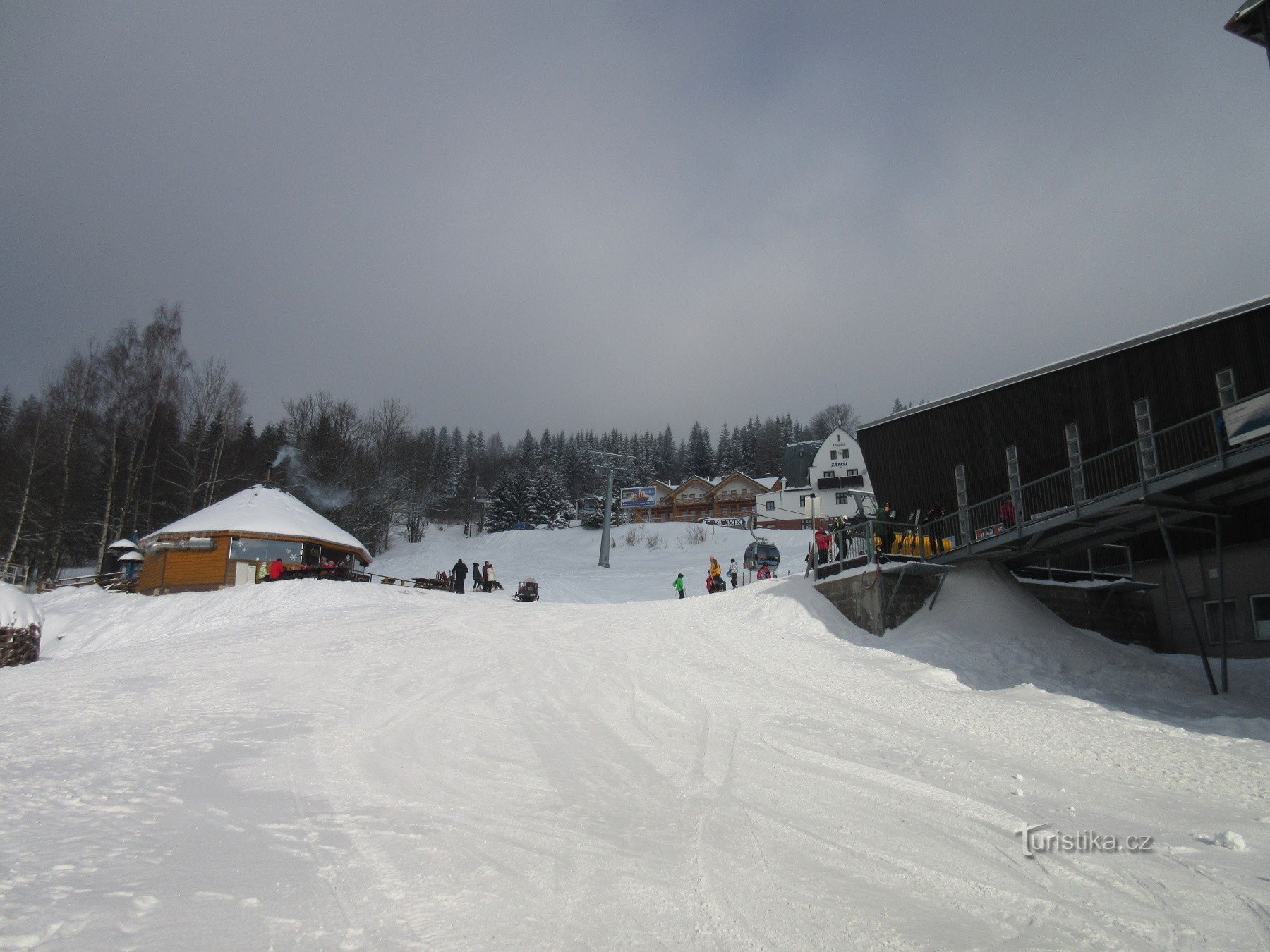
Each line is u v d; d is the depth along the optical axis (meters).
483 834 6.22
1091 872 5.68
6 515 45.59
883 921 4.79
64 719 10.06
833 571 21.75
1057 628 18.62
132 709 10.70
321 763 8.20
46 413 48.12
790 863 5.74
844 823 6.70
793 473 86.88
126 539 47.44
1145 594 23.95
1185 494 16.17
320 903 4.73
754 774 8.17
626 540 65.75
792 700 12.16
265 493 37.06
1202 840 6.43
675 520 94.94
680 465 153.75
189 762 8.04
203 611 27.56
